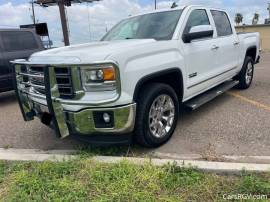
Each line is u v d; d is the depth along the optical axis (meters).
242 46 6.96
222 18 6.27
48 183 3.19
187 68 4.68
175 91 4.68
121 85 3.49
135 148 4.14
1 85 7.43
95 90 3.50
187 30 4.84
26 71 4.14
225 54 6.05
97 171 3.34
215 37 5.71
